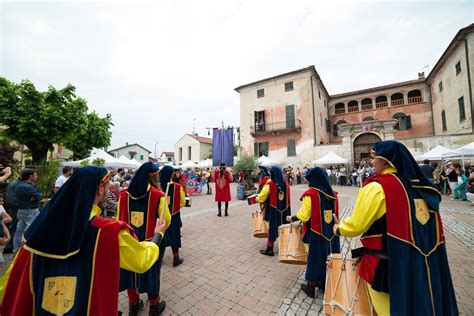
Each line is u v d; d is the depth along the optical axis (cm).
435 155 1302
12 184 487
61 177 642
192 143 4066
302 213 299
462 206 891
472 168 1025
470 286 322
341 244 495
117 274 122
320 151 2252
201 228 651
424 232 157
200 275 367
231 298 302
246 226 671
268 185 448
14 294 116
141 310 281
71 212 118
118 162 1252
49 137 1139
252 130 2662
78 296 113
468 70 1584
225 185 806
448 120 1942
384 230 165
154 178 304
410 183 164
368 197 167
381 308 165
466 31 1566
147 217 277
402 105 2489
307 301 292
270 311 273
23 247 120
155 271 263
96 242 120
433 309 147
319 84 2667
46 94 1163
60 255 111
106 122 1936
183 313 271
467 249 460
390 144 175
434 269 154
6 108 1058
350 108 2847
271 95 2589
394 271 151
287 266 399
